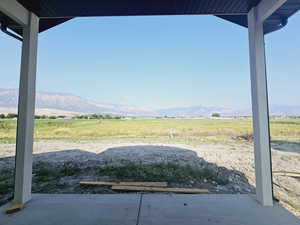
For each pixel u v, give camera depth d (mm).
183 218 1864
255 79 2283
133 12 2479
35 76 2451
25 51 2318
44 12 2445
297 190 2984
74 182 3295
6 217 1884
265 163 2201
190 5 2312
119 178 3498
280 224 1736
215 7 2359
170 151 5336
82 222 1782
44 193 2785
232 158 4668
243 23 2875
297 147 5090
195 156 4848
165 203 2273
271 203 2170
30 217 1886
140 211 2039
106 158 4734
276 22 2574
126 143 6305
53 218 1864
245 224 1738
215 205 2201
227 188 3061
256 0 2205
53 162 4441
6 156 4934
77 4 2223
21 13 2223
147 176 3586
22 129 2260
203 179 3441
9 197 2641
